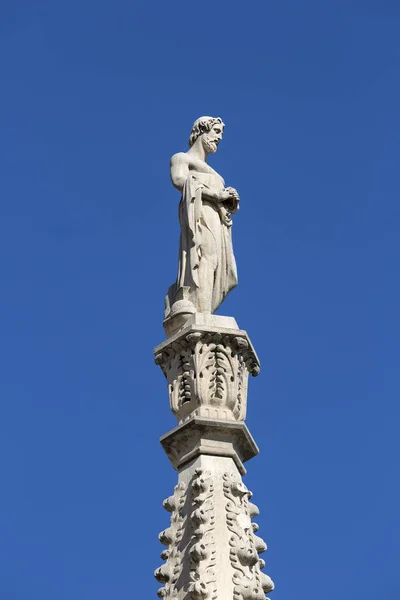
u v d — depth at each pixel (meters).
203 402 15.24
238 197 16.64
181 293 16.03
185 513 14.51
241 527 14.30
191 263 16.08
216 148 17.48
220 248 16.39
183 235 16.31
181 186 16.73
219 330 15.48
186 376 15.40
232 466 14.92
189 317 15.77
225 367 15.40
